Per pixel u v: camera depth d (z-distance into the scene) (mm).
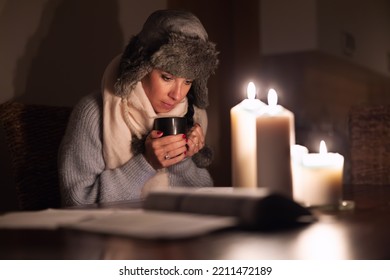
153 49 1303
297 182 861
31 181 1457
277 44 3213
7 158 1610
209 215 675
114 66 1412
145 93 1394
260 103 950
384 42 4047
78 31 1827
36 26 1678
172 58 1283
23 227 693
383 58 4008
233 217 653
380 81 4090
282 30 3197
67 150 1346
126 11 2033
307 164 854
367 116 1738
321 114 3398
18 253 549
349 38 3467
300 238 602
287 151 812
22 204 1437
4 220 750
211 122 2498
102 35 1927
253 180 924
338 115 3623
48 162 1504
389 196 1098
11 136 1443
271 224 665
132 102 1360
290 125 818
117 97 1361
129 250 544
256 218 643
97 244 577
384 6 4059
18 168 1436
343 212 821
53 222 708
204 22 2498
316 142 2889
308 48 3109
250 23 2730
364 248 547
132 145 1350
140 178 1314
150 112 1375
